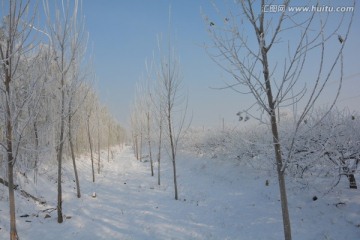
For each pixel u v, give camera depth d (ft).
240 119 15.89
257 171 56.24
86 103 63.36
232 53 15.64
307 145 33.53
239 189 51.70
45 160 49.06
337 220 29.19
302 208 34.35
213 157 81.35
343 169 35.35
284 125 39.60
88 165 82.17
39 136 41.81
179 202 44.96
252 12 15.99
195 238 29.14
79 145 89.35
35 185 43.45
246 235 29.60
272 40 15.70
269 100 15.99
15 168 37.73
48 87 33.27
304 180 39.52
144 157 119.85
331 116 34.81
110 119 158.51
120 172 82.12
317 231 28.07
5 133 20.35
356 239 25.02
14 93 19.54
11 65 19.16
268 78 15.83
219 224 33.76
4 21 19.03
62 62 33.01
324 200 34.22
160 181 65.51
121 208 40.47
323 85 14.70
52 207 37.42
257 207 38.68
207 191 53.21
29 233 27.63
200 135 101.65
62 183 52.42
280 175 16.14
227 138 70.03
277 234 28.86
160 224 33.19
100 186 57.36
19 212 32.73
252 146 52.21
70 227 30.17
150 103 77.15
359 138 34.71
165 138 60.80
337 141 33.45
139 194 50.88
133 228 31.73
